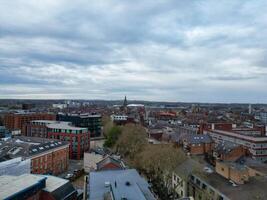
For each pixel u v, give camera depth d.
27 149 99.50
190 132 190.00
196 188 77.31
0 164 79.44
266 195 59.59
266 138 141.25
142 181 64.56
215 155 123.94
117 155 135.00
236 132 168.25
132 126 161.88
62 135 146.25
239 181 68.31
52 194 67.06
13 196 57.22
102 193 56.81
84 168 114.81
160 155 91.75
